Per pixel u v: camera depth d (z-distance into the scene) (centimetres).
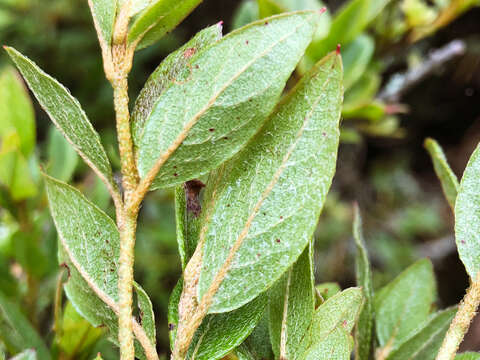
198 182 11
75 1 66
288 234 9
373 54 30
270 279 10
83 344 15
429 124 96
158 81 10
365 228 81
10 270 20
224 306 10
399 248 76
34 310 20
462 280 75
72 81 68
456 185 12
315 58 26
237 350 11
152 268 50
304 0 26
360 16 25
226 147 9
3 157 19
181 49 10
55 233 21
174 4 9
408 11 29
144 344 10
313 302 10
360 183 80
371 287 13
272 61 9
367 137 83
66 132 10
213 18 77
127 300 9
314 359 10
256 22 9
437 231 83
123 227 9
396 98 34
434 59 33
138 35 9
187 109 9
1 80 20
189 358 10
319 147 9
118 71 9
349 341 10
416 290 15
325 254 69
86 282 11
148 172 9
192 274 10
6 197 20
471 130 96
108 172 10
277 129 10
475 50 69
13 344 14
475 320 68
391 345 15
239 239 10
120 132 9
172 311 11
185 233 11
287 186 9
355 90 29
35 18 65
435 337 13
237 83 9
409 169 97
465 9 29
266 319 12
